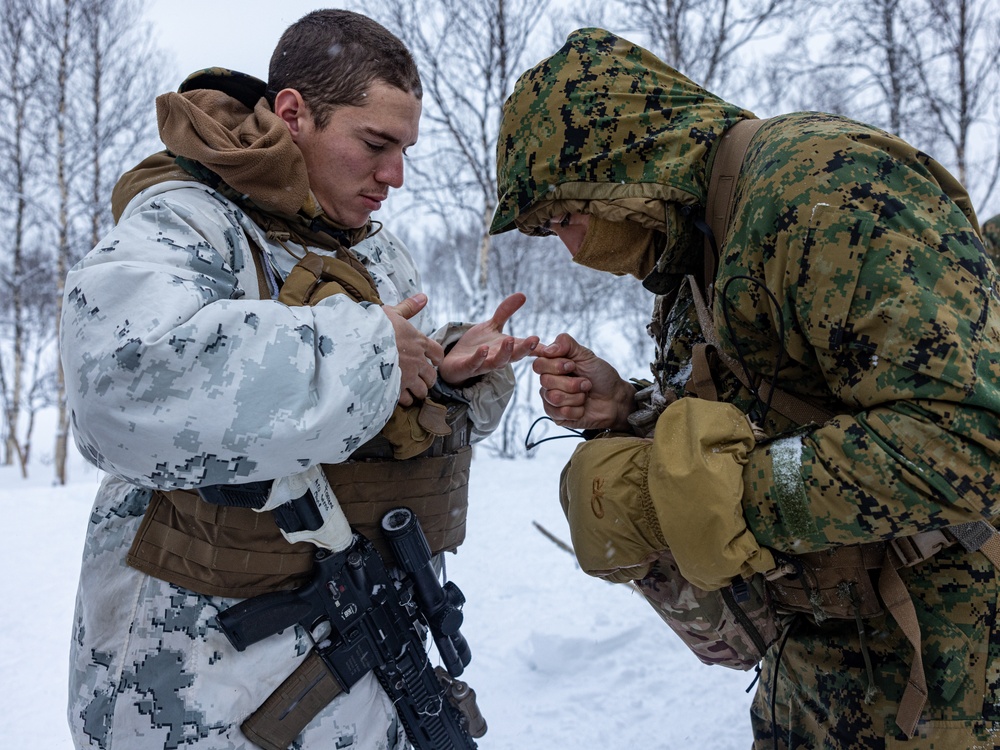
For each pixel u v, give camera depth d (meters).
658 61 1.45
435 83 9.35
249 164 1.22
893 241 1.06
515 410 10.13
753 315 1.22
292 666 1.26
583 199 1.38
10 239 14.63
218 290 1.14
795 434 1.18
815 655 1.32
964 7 9.81
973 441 1.01
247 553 1.20
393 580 1.35
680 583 1.37
